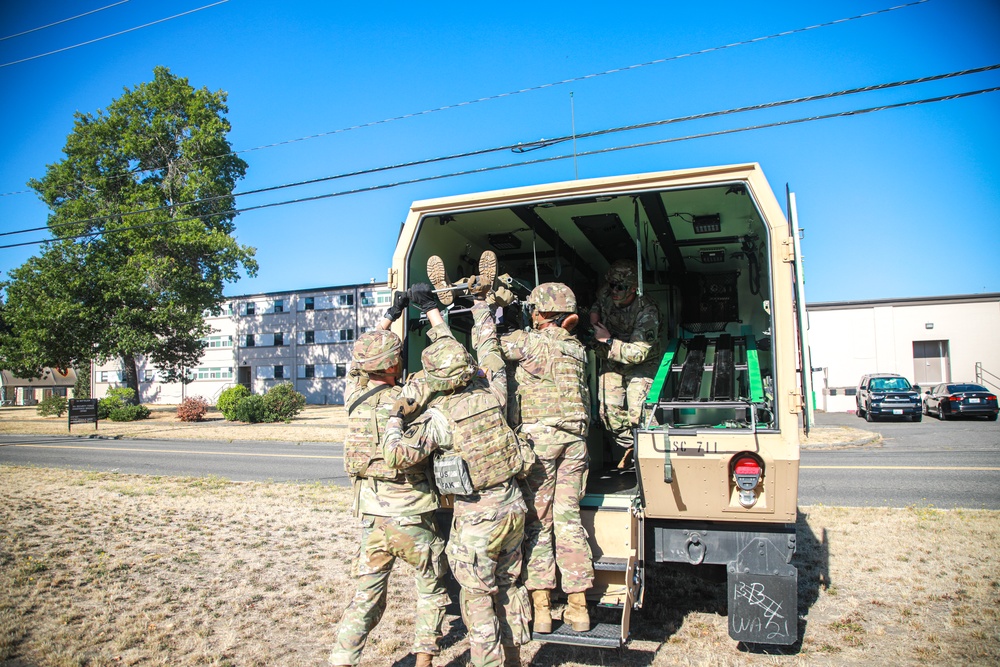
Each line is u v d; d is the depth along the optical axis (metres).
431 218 4.90
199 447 19.19
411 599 5.35
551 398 3.99
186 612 4.99
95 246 38.44
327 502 9.27
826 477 10.77
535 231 5.52
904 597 5.09
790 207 3.90
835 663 4.03
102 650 4.29
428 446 3.51
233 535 7.34
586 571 3.79
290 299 55.53
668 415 5.58
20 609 5.00
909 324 31.62
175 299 38.78
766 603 3.87
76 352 38.62
